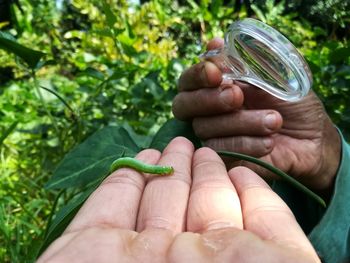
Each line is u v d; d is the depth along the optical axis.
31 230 0.28
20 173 0.34
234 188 0.13
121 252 0.09
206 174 0.14
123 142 0.19
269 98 0.18
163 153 0.16
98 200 0.13
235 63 0.17
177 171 0.15
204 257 0.09
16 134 0.41
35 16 0.63
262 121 0.17
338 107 0.31
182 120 0.19
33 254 0.20
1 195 0.30
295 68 0.15
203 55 0.17
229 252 0.09
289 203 0.22
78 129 0.29
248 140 0.17
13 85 0.47
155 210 0.13
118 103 0.34
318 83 0.32
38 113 0.36
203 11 0.55
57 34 0.66
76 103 0.37
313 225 0.23
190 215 0.12
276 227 0.11
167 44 0.58
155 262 0.09
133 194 0.14
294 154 0.20
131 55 0.35
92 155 0.18
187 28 0.61
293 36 0.47
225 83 0.17
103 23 0.56
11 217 0.28
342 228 0.20
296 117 0.19
